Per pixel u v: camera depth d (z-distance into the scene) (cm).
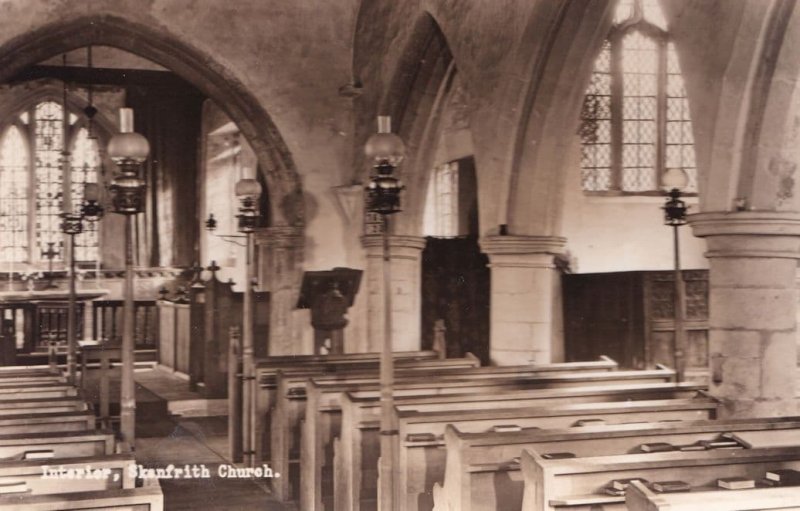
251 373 1024
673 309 1315
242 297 1458
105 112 2252
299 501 880
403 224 1287
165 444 1180
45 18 1263
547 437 513
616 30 1521
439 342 1062
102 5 1286
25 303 1820
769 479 442
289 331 1380
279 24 1366
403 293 1297
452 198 1675
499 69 954
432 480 608
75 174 2283
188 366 1592
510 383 782
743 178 663
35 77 2134
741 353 674
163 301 1777
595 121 1517
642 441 527
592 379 816
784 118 652
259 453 974
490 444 506
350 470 706
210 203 2241
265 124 1366
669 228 1507
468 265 1446
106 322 2083
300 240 1382
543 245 950
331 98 1388
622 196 1500
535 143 937
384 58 1276
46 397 733
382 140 649
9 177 2262
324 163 1389
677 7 697
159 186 2270
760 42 636
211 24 1341
